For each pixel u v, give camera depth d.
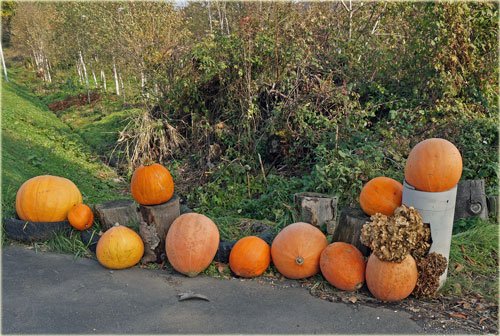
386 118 8.84
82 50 22.80
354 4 11.33
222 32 10.34
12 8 36.06
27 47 32.41
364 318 3.96
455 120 7.77
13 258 5.14
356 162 6.73
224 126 9.60
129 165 10.09
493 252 5.34
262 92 9.50
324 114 8.75
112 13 16.80
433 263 4.27
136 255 4.99
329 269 4.48
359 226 4.75
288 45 9.30
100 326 3.81
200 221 4.85
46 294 4.36
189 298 4.31
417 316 4.00
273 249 4.83
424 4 8.74
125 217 5.55
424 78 8.79
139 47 13.25
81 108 19.73
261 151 8.86
